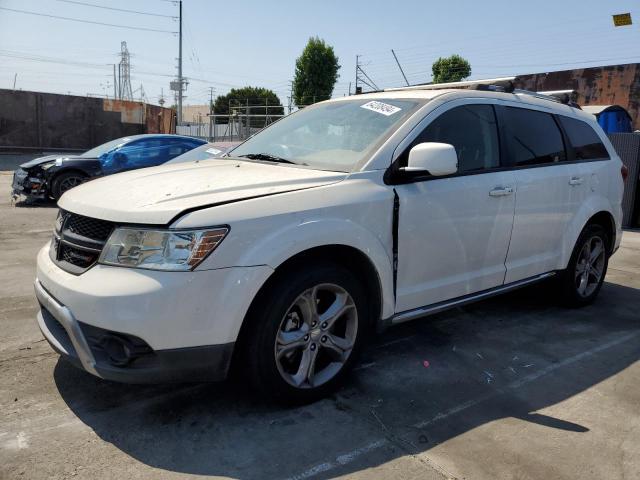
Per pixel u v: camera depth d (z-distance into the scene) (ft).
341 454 8.90
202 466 8.50
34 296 16.66
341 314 10.58
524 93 15.39
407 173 11.23
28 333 13.64
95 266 9.20
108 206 9.53
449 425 9.88
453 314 16.28
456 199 12.16
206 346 8.91
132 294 8.58
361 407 10.43
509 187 13.38
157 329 8.61
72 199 10.44
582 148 16.42
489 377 11.93
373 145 11.60
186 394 10.73
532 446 9.29
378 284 11.02
